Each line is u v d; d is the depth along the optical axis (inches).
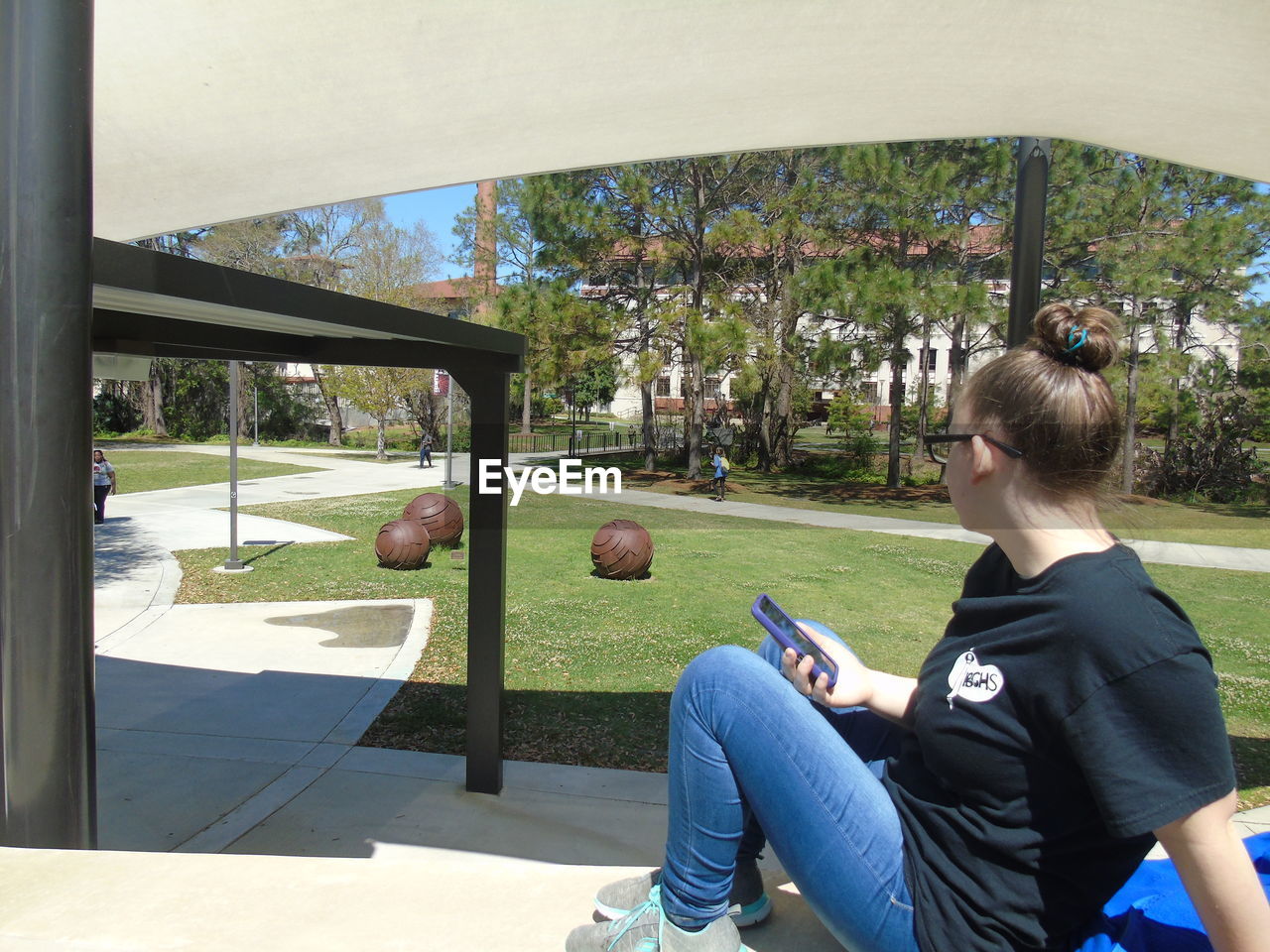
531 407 1784.0
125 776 187.0
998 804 44.8
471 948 56.7
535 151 178.4
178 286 90.0
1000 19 125.9
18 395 64.6
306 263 1261.1
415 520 458.3
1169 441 807.1
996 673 43.8
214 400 1448.1
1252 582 420.2
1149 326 726.5
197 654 279.6
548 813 173.2
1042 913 44.6
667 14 124.7
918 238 747.4
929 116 166.9
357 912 59.9
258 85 138.9
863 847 49.1
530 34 128.6
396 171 182.5
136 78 134.7
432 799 178.5
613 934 56.1
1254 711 241.8
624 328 818.2
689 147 183.3
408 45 129.6
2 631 65.6
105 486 541.6
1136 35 124.2
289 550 456.8
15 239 63.9
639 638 305.0
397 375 1059.3
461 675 259.3
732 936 55.8
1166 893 53.6
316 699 237.9
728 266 866.1
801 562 458.0
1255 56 121.8
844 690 57.5
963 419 48.4
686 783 54.0
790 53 137.7
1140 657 38.5
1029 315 203.2
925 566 452.4
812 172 745.0
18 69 63.2
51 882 61.0
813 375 856.9
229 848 156.9
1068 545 44.6
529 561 444.8
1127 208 693.9
